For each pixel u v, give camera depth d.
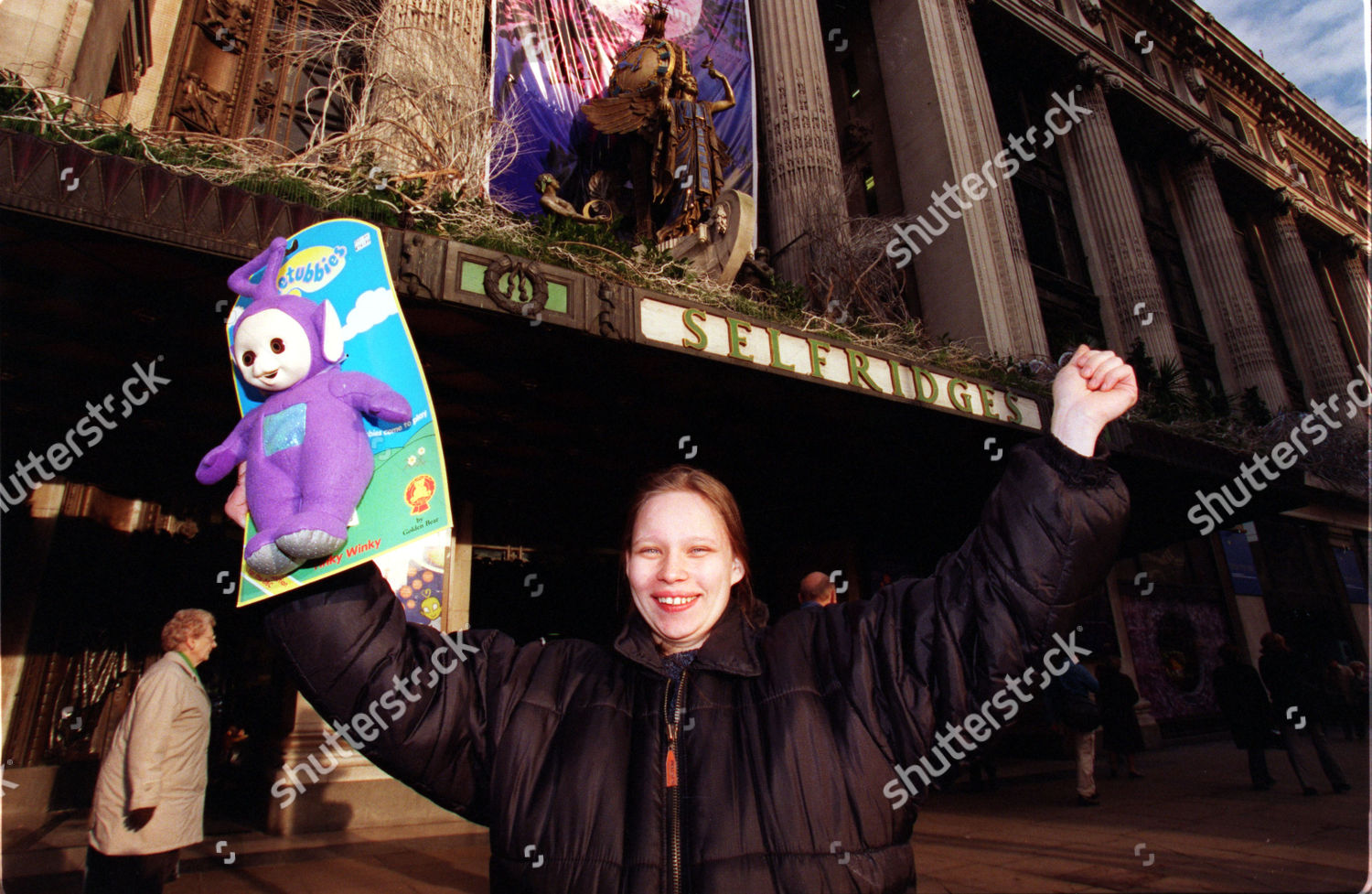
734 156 10.10
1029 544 1.17
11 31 4.75
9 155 3.30
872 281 9.02
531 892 1.17
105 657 6.43
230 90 8.05
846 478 8.56
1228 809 6.44
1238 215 24.20
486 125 6.05
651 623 1.41
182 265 3.85
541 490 8.28
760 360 5.68
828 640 1.37
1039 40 18.00
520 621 8.67
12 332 4.56
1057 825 5.95
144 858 2.64
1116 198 17.72
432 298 4.25
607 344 5.02
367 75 5.82
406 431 1.31
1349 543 19.50
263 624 1.27
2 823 5.11
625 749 1.28
